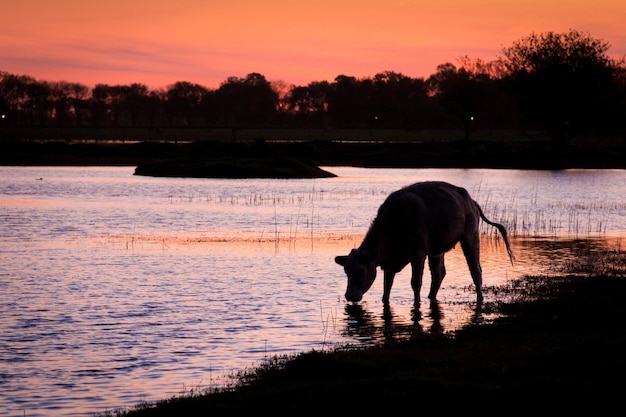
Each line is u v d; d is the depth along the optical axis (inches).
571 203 1804.9
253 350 535.8
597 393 374.9
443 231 674.8
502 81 4512.8
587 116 4274.1
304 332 585.3
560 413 358.6
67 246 1062.4
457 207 686.5
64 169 3090.6
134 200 1804.9
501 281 797.9
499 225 743.1
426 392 385.4
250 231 1242.0
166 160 2962.6
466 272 864.3
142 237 1163.3
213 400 403.9
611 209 1652.3
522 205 1754.4
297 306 679.1
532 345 501.0
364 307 674.8
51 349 538.9
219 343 554.6
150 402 424.5
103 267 887.1
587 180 2699.3
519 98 4409.5
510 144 4286.4
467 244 706.2
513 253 1007.6
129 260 940.0
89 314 645.3
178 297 716.0
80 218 1430.9
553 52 4261.8
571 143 4645.7
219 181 2481.5
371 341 553.6
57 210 1576.0
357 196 1941.4
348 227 1300.4
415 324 606.5
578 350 454.6
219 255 981.8
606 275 814.5
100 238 1149.7
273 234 1203.9
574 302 655.8
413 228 660.1
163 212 1540.4
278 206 1667.1
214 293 735.7
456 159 3671.3
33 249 1032.2
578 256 973.8
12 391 451.2
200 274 841.5
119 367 497.0
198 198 1860.2
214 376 473.1
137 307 672.4
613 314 599.8
